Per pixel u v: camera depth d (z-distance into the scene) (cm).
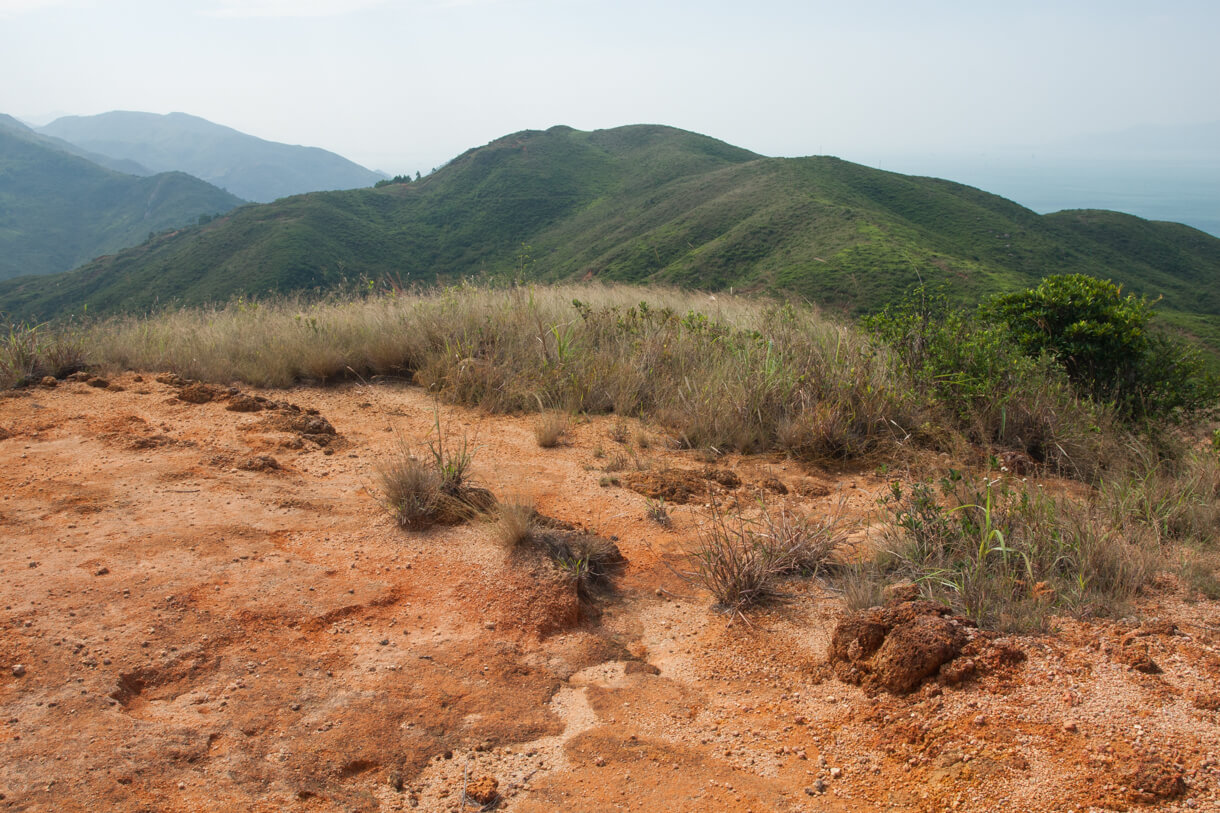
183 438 497
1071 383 670
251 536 369
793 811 222
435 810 218
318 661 283
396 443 545
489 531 388
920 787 228
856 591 338
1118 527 391
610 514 449
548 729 260
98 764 215
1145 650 278
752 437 598
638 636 333
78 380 614
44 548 336
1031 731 240
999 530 362
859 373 634
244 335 789
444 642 305
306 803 214
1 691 241
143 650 271
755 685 292
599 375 705
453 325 791
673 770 241
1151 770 214
